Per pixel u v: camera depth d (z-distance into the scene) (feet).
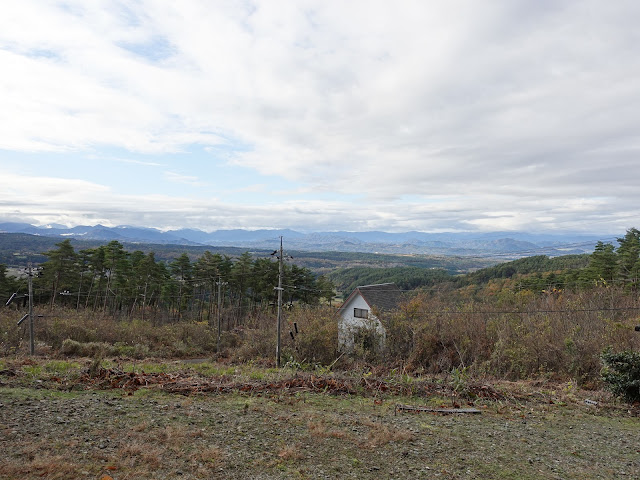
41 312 111.65
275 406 28.71
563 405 36.78
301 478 17.12
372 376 44.04
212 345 112.68
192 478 16.15
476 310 73.72
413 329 73.00
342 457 19.93
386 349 75.61
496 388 39.50
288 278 155.63
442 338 69.87
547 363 57.36
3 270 151.64
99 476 15.44
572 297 87.40
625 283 109.19
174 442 19.65
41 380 30.78
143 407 25.29
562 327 64.59
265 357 75.97
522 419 31.09
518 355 58.29
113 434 19.94
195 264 181.57
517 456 22.26
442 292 97.76
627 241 135.23
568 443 25.72
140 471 16.21
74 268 160.25
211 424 23.09
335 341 78.95
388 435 23.44
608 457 23.58
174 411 25.04
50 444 17.90
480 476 19.03
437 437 24.34
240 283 172.35
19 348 76.28
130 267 168.14
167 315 162.20
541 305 80.48
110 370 35.01
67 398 26.02
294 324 73.77
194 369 47.34
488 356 63.98
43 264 151.84
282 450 20.01
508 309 76.54
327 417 26.66
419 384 38.68
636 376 37.99
